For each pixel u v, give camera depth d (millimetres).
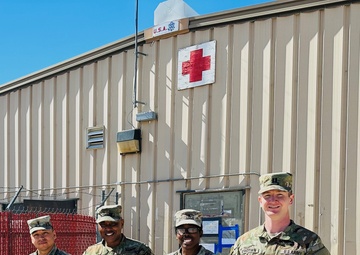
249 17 6867
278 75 6590
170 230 7371
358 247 5805
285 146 6453
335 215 6000
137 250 4680
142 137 7875
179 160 7406
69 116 8914
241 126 6844
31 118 9508
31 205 8453
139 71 7996
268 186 3600
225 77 7047
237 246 3756
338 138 6078
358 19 6074
